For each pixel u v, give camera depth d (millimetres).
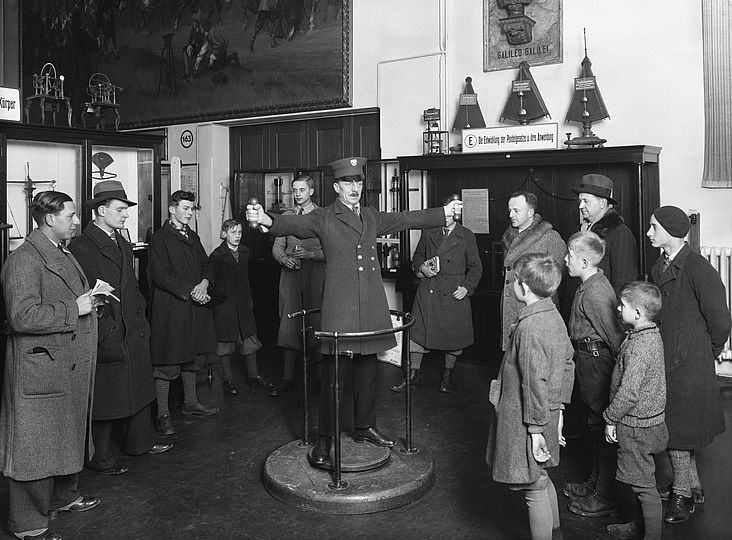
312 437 4547
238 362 6965
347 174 3736
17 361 3186
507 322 4707
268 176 8930
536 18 6699
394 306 7660
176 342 4785
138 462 4289
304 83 8227
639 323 3090
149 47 9594
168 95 9469
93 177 5406
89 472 4125
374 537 3281
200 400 5617
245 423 5023
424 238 5898
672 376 3352
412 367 5980
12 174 4992
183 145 9398
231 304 5758
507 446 2857
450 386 5848
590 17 6430
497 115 6980
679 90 6039
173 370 4836
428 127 7020
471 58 7125
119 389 4062
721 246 5898
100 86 6059
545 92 6680
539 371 2744
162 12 9422
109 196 4047
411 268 7047
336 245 3752
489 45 6988
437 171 7168
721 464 4121
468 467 4145
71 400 3305
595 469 3635
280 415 5203
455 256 5754
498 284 6770
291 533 3334
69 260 3420
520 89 6539
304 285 5660
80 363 3377
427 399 5617
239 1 8703
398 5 7570
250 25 8625
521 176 6648
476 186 6918
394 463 3953
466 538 3258
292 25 8258
